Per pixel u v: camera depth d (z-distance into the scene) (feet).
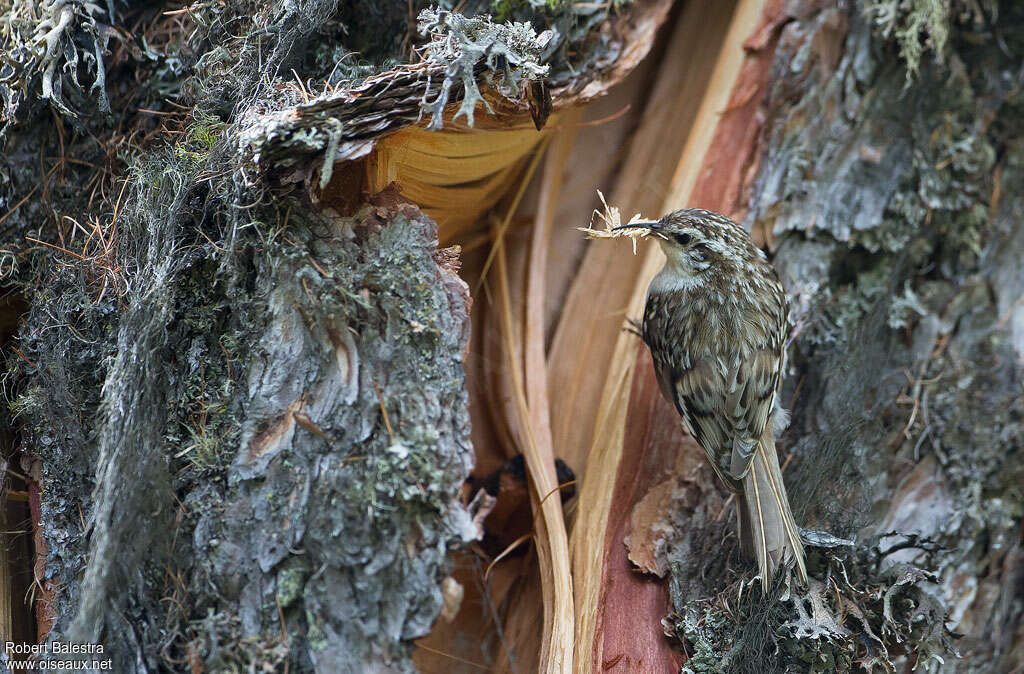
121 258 15.92
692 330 18.61
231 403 14.57
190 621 13.56
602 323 22.04
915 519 20.57
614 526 18.85
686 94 22.88
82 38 17.10
